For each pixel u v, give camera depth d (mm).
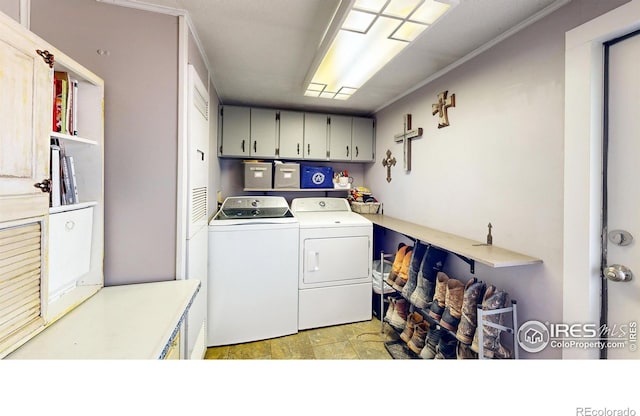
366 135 3258
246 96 2762
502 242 1620
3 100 727
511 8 1360
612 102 1157
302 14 1469
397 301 2314
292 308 2352
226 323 2176
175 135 1480
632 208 1109
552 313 1345
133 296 1275
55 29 1319
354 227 2533
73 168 1177
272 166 3047
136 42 1410
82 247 1225
